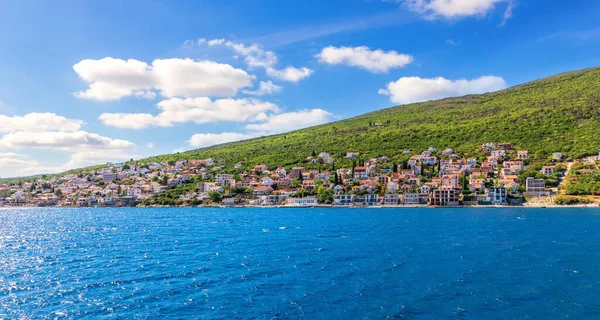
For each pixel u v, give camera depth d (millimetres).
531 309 50188
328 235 117812
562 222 146500
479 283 61562
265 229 136750
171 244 102438
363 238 110250
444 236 112500
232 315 48281
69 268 74000
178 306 51531
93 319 47438
